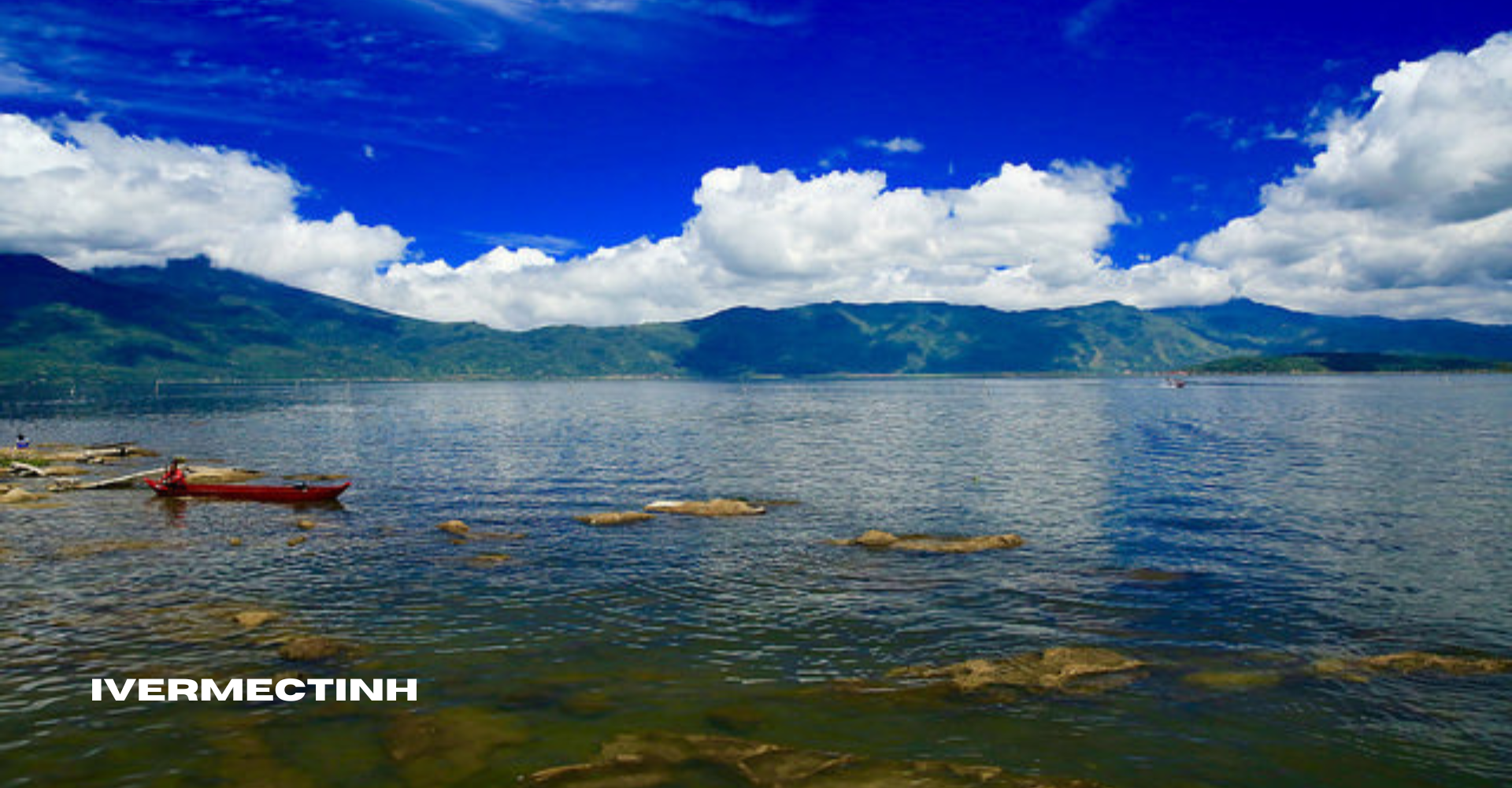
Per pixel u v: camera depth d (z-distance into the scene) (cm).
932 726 2061
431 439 10612
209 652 2564
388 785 1770
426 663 2491
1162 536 4272
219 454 8756
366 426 13200
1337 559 3756
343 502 5462
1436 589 3259
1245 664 2470
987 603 3103
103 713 2114
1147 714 2131
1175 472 6750
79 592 3219
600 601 3134
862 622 2889
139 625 2809
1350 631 2780
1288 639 2698
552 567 3644
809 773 1822
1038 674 2359
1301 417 13838
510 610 3027
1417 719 2103
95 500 5503
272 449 9281
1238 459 7656
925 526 4597
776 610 3027
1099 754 1923
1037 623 2877
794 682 2348
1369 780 1822
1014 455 8238
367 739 1984
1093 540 4184
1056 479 6419
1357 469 6788
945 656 2566
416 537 4306
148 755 1900
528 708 2170
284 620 2877
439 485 6278
